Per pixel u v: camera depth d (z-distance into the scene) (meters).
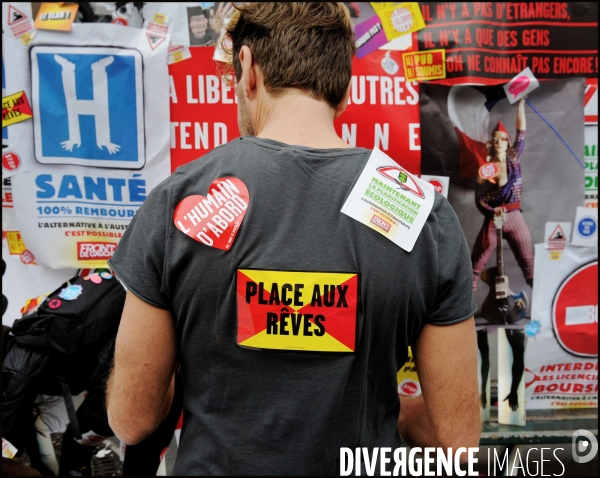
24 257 1.47
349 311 0.72
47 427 1.49
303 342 0.73
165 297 0.75
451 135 1.47
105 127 1.43
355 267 0.72
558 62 1.46
